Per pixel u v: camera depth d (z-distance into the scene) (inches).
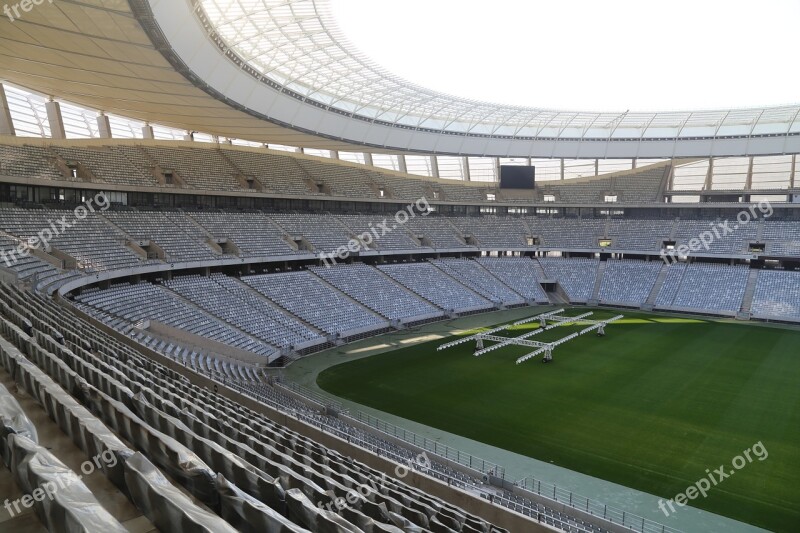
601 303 2672.2
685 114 2479.1
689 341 1884.8
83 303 1382.9
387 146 2405.3
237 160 2495.1
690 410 1211.2
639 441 1050.1
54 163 1807.3
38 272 1290.6
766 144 2534.5
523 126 2684.5
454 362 1625.2
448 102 2208.4
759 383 1406.3
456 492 754.8
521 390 1357.0
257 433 626.5
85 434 310.8
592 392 1337.4
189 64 1263.5
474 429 1117.7
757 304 2348.7
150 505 245.8
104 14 950.4
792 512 802.2
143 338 1296.8
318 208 2674.7
